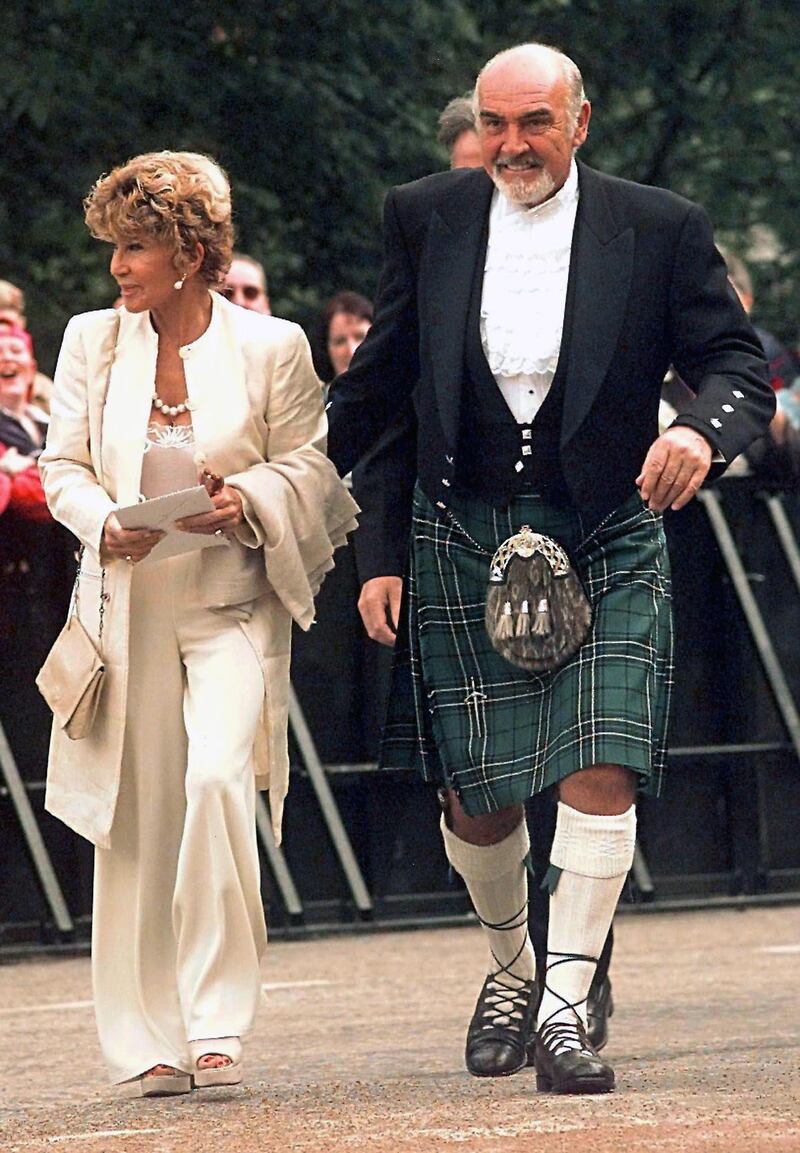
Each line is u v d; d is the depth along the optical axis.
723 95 39.03
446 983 18.72
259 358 12.98
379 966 19.95
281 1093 12.78
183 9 34.31
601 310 12.63
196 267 12.82
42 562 21.22
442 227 13.01
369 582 13.69
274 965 20.16
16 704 21.25
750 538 23.42
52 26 33.53
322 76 34.94
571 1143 10.82
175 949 12.95
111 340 13.01
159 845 12.92
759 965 19.14
